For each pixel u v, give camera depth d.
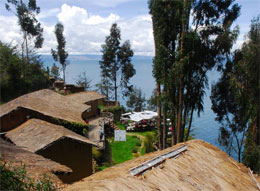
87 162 12.74
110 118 29.17
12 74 27.61
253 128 13.13
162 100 16.39
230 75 14.39
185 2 14.67
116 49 47.19
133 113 33.59
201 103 16.72
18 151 7.20
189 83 15.97
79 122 17.73
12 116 15.20
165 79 15.89
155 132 27.64
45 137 11.70
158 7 15.36
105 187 3.73
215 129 44.69
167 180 4.55
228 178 5.61
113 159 19.11
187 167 5.45
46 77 39.00
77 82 54.09
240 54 14.98
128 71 47.50
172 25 15.42
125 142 23.98
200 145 7.31
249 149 12.73
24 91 29.64
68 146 11.91
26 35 37.91
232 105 16.55
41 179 5.06
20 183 4.24
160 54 15.70
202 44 15.25
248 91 13.61
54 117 16.77
